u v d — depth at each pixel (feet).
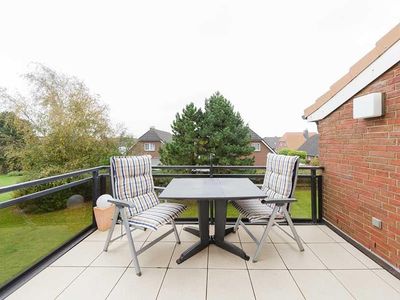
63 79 32.35
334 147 10.35
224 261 7.89
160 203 9.85
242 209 8.77
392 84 7.03
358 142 8.68
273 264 7.68
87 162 30.17
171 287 6.50
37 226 11.14
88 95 32.58
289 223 8.53
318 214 11.57
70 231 10.48
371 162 8.00
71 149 30.19
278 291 6.29
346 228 9.50
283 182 9.06
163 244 9.30
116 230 10.73
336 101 9.94
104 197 10.84
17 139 30.53
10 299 6.02
